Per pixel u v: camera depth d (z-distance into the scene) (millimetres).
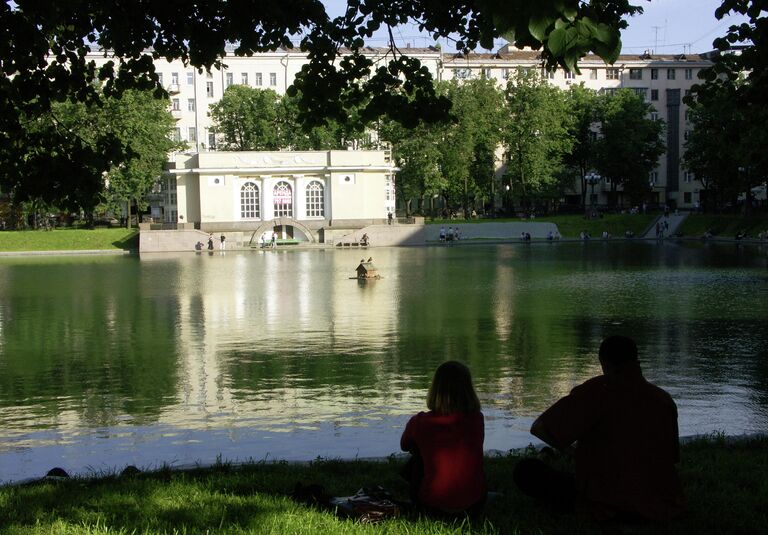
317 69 14047
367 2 13836
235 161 91562
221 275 51719
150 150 87438
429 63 112312
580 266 53594
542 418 6703
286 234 91938
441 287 41469
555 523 6852
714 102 15984
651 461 6512
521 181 99188
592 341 24781
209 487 8727
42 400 18594
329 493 8445
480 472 7125
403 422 16094
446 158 93688
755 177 82062
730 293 36812
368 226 88438
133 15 13586
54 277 51875
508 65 123875
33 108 14055
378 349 24156
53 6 12508
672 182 127812
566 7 5840
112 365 22547
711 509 7238
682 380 19344
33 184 14148
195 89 116938
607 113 103688
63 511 7738
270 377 20609
